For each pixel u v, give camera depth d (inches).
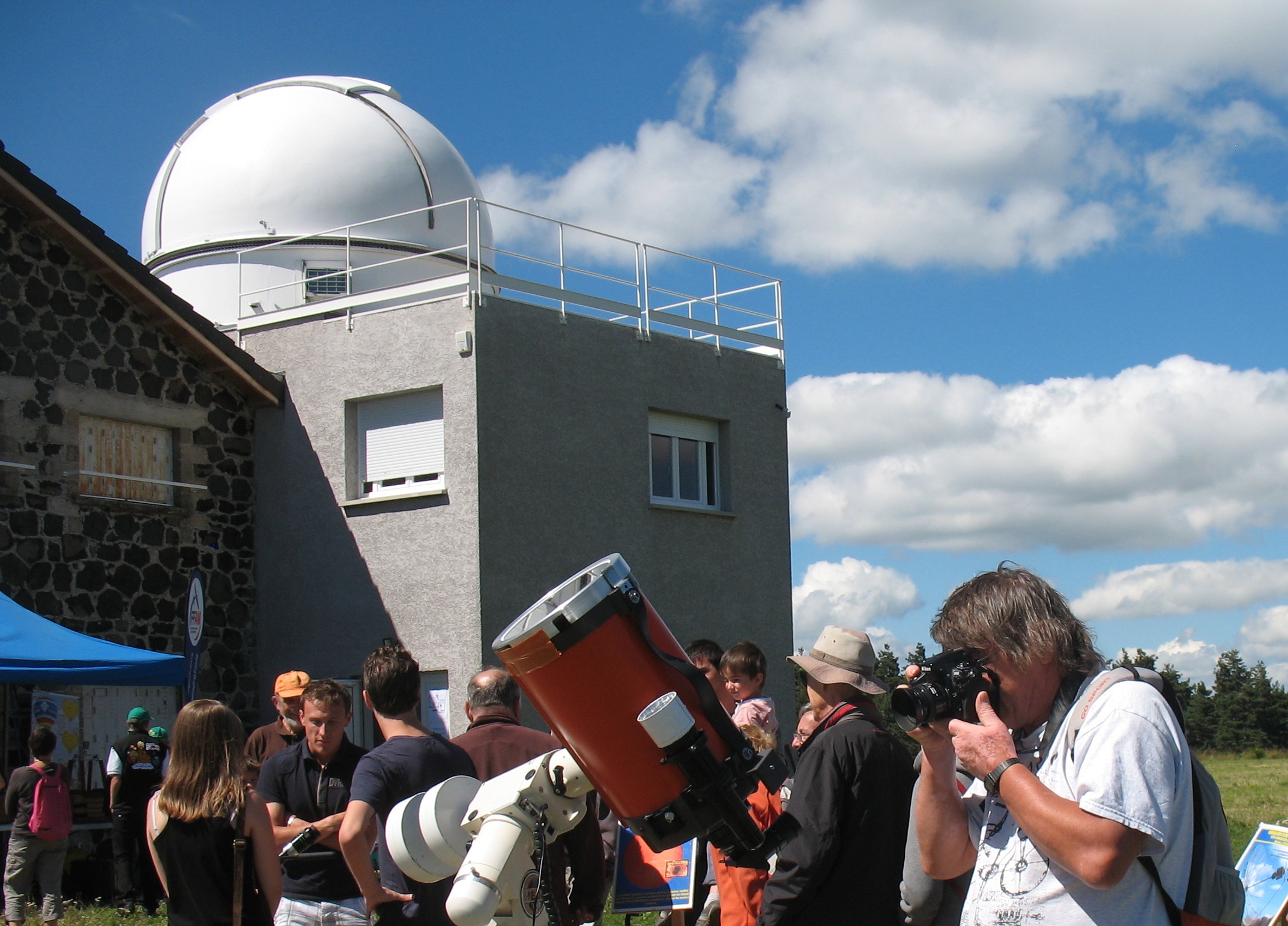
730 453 644.1
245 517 585.3
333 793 200.8
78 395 518.6
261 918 163.9
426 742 176.7
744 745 112.0
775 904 153.9
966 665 104.5
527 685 111.5
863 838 154.6
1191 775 99.8
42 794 360.2
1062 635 102.9
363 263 712.4
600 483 574.9
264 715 573.6
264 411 592.4
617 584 111.0
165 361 557.0
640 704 108.3
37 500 498.0
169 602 545.3
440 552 531.8
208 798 161.9
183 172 746.2
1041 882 101.0
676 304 637.9
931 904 138.7
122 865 415.5
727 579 631.8
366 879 168.4
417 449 553.6
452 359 537.6
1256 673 2217.0
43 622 433.7
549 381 559.5
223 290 713.6
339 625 558.3
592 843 160.9
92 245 518.0
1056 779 101.0
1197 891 99.0
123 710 507.8
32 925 365.7
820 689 171.8
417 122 771.4
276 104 750.5
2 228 497.7
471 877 126.3
